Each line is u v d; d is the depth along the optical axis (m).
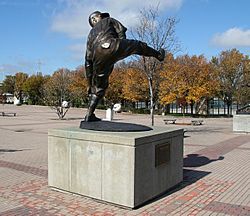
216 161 10.65
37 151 12.53
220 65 45.34
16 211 5.81
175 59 42.19
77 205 6.13
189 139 16.89
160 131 6.93
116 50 6.54
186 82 40.53
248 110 23.36
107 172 6.18
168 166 7.02
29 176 8.39
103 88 7.30
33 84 72.94
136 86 44.53
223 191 7.08
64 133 6.84
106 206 6.09
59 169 6.99
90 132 6.58
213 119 37.34
